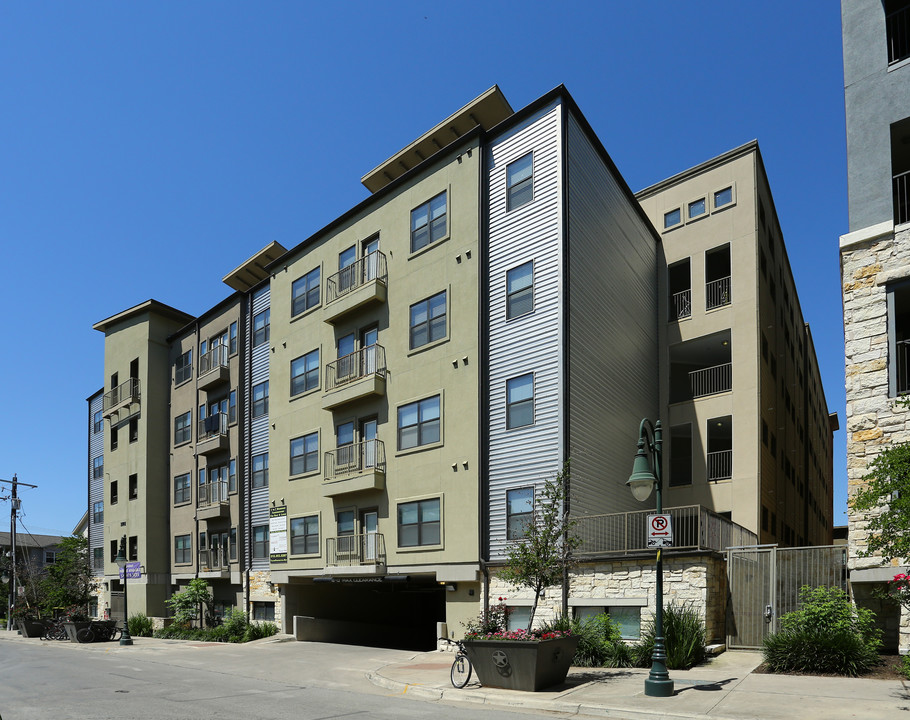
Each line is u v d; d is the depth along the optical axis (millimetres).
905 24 16391
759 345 25203
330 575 25844
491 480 20766
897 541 10812
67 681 16719
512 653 12805
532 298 20734
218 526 34812
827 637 13203
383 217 26062
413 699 13266
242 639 28312
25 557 59562
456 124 28312
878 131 15570
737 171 26641
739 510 24469
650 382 26328
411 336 24000
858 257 15383
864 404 14750
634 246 26047
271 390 30875
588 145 22594
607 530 20391
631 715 10523
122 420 42531
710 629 15758
